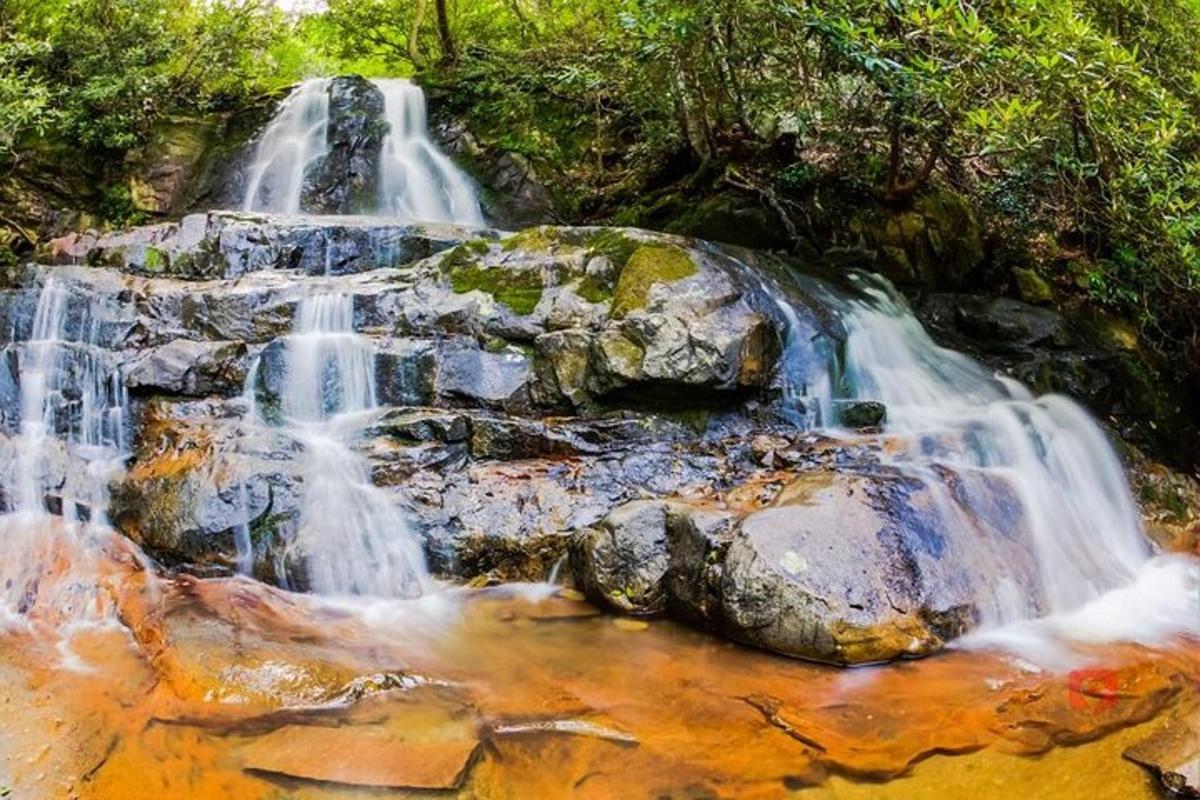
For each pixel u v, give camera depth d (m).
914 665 3.90
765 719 3.45
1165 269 6.16
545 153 10.13
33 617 4.31
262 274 6.46
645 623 4.34
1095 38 5.15
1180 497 5.93
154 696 3.59
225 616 4.23
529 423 5.28
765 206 8.05
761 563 4.05
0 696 3.57
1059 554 4.89
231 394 5.64
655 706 3.54
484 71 10.79
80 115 9.26
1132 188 5.66
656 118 9.09
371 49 13.77
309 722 3.40
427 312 5.89
